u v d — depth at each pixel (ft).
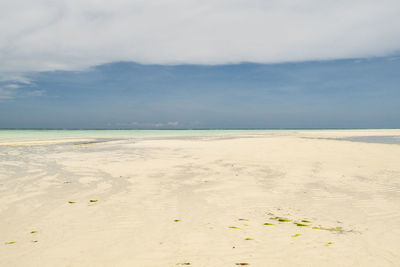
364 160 45.65
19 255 13.43
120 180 31.27
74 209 20.80
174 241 15.16
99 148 71.26
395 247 14.24
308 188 27.53
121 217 19.08
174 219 18.75
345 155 51.62
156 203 22.49
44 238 15.48
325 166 40.37
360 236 15.69
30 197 24.06
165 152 60.03
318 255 13.41
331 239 15.29
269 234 16.07
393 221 18.13
